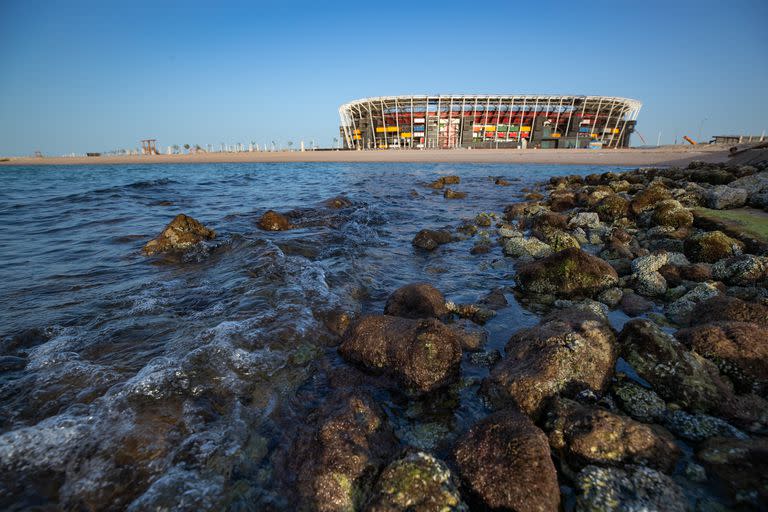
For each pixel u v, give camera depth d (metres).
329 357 4.70
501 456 2.77
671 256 7.50
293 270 7.34
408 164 49.94
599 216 12.03
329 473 2.81
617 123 114.81
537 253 8.64
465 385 4.12
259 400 3.79
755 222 8.63
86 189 21.09
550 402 3.50
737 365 3.83
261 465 3.01
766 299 5.07
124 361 4.28
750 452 2.77
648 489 2.57
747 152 24.47
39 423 3.25
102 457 2.98
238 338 4.67
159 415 3.46
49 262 7.98
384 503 2.50
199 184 24.25
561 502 2.65
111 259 8.27
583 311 4.92
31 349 4.50
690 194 12.50
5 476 2.79
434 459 2.70
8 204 15.19
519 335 4.57
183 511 2.58
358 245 9.73
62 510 2.61
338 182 26.39
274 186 23.53
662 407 3.46
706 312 4.94
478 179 28.84
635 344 3.98
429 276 7.67
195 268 7.77
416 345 4.16
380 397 4.00
